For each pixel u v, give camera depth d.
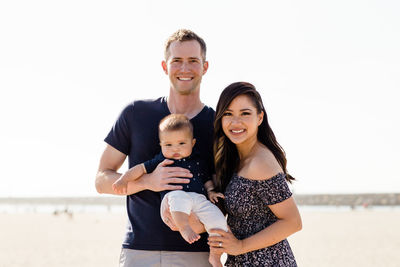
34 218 46.91
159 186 3.82
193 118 4.25
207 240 3.94
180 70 4.14
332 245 20.91
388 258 16.62
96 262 16.02
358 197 100.88
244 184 3.62
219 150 3.91
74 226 34.97
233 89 3.71
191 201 3.78
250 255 3.59
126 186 3.95
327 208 83.44
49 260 16.50
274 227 3.53
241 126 3.70
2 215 54.66
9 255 17.89
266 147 3.79
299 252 18.58
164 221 3.81
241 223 3.69
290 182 4.05
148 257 3.95
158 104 4.31
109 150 4.34
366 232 27.59
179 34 4.20
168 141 3.99
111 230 30.81
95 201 132.75
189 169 4.01
